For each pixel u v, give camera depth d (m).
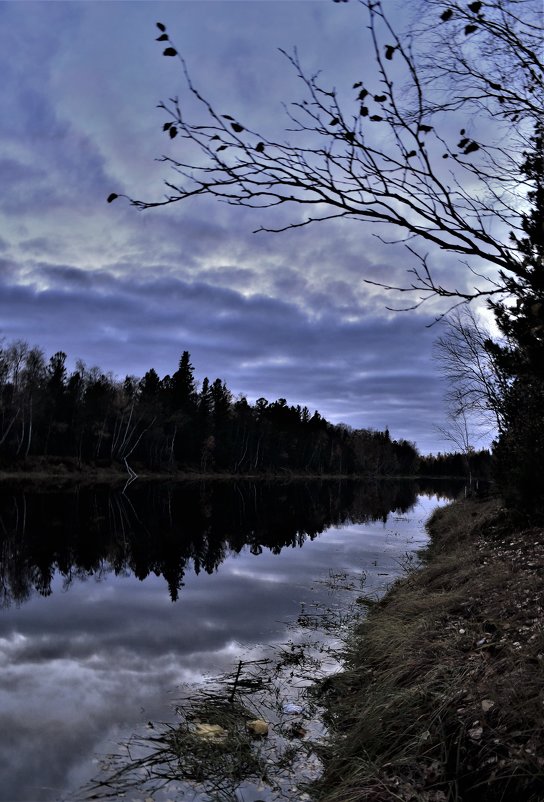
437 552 14.17
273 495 50.34
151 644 7.88
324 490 66.06
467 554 9.95
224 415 91.56
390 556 16.25
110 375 69.19
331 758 4.35
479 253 1.58
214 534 21.38
